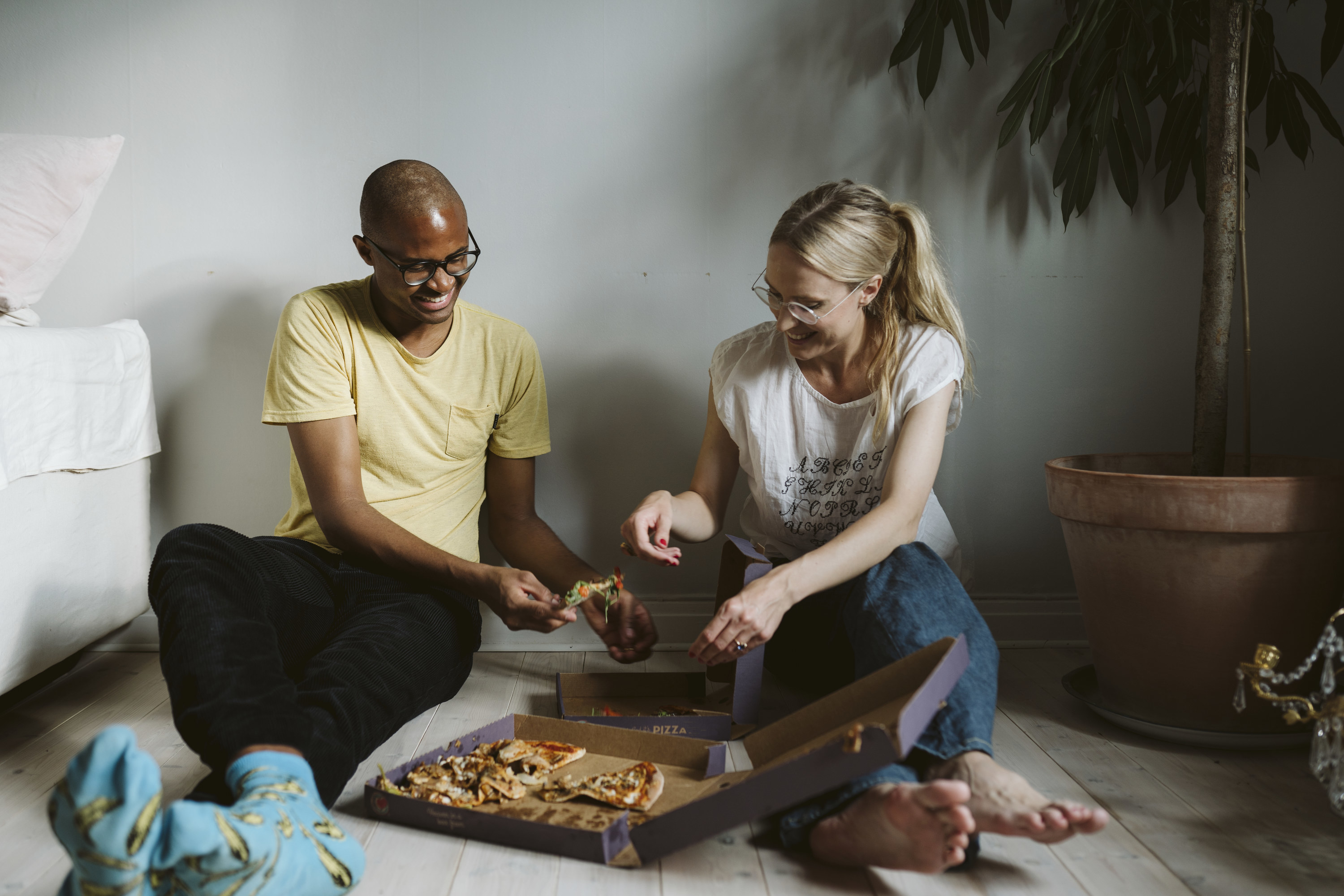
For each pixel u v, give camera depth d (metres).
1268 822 1.16
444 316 1.52
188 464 1.89
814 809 1.04
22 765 1.32
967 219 1.88
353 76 1.83
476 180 1.85
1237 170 1.47
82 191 1.68
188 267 1.85
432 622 1.40
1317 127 1.86
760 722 1.51
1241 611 1.33
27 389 1.39
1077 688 1.62
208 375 1.87
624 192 1.87
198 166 1.83
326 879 0.88
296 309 1.57
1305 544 1.31
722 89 1.85
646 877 1.03
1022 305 1.90
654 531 1.52
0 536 1.33
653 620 1.78
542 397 1.76
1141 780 1.28
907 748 0.90
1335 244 1.89
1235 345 1.91
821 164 1.87
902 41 1.75
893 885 1.02
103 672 1.76
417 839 1.11
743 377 1.56
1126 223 1.89
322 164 1.84
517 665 1.85
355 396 1.59
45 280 1.68
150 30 1.80
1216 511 1.29
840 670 1.49
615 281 1.88
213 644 1.06
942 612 1.22
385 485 1.63
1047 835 0.94
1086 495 1.41
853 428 1.51
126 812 0.71
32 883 1.00
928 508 1.57
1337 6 1.69
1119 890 1.00
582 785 1.17
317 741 1.05
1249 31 1.49
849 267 1.34
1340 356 1.91
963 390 1.61
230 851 0.76
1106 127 1.69
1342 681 1.33
